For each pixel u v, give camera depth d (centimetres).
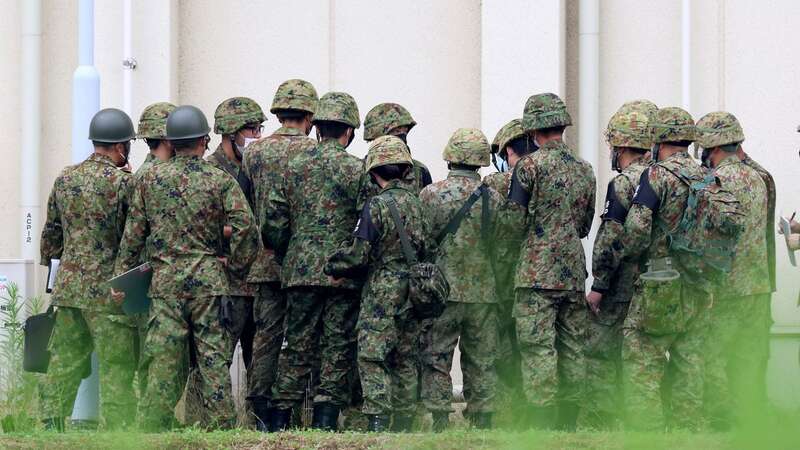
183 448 2947
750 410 1988
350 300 3541
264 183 3641
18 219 5019
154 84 4916
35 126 4975
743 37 4816
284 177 3591
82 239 3519
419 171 3891
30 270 4647
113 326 3506
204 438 3012
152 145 3628
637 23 4869
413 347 3466
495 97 4850
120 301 3350
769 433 1958
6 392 3988
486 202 3581
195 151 3369
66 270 3519
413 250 3416
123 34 4897
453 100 5003
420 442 2941
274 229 3606
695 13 4841
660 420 3297
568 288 3497
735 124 3634
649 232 3328
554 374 3469
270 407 3669
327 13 5038
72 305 3506
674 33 4853
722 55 4825
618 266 3512
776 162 4797
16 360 4088
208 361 3316
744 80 4812
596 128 4812
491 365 3584
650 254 3362
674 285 3272
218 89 5044
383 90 5025
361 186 3553
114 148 3588
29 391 3922
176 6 4991
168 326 3309
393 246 3409
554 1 4800
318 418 3519
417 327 3462
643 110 3609
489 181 3750
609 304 3600
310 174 3562
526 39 4828
